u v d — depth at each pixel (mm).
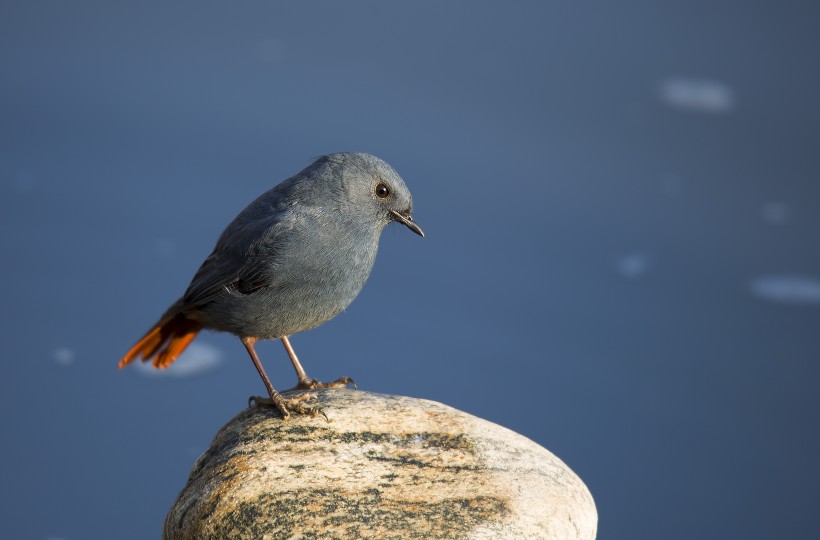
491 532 9086
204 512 9539
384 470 9742
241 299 10773
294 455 9891
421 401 10750
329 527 9078
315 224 10609
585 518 9664
